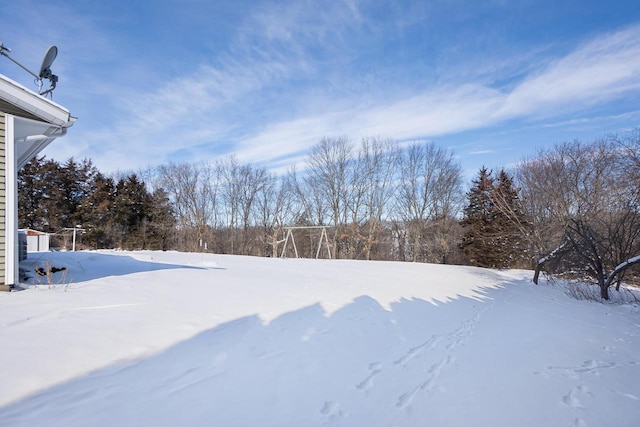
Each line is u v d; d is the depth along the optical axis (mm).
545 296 11375
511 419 3029
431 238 31484
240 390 3172
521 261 25344
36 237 25781
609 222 13461
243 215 35250
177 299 6109
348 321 5965
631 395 3709
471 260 27203
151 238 34406
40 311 4746
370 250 30766
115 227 33344
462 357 4637
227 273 10227
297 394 3203
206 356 3859
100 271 8781
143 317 4891
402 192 32031
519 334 6059
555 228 20766
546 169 22297
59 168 33094
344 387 3441
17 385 2863
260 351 4180
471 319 7164
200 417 2666
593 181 20000
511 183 26656
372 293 9148
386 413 2990
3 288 5793
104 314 4848
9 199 5895
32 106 5973
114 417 2557
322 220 33031
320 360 4086
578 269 11820
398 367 4109
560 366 4520
